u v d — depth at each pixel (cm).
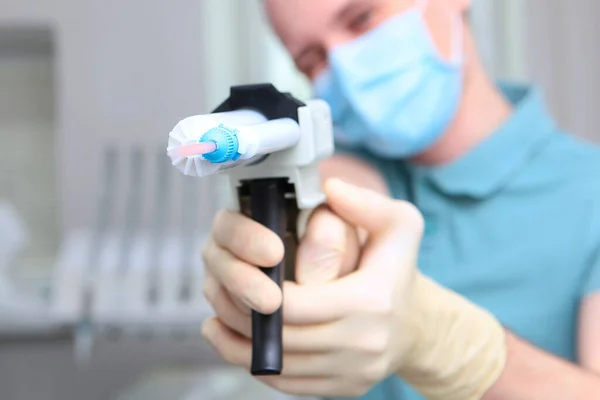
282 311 56
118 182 162
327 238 62
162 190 159
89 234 136
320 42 96
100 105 164
